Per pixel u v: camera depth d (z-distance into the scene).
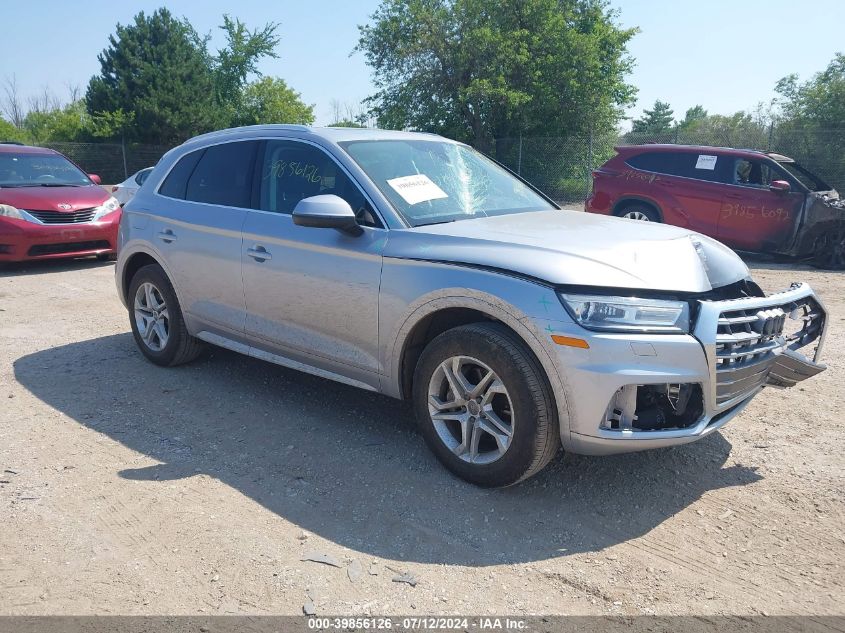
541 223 3.73
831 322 6.63
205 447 3.84
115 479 3.45
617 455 3.77
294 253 3.96
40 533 2.96
